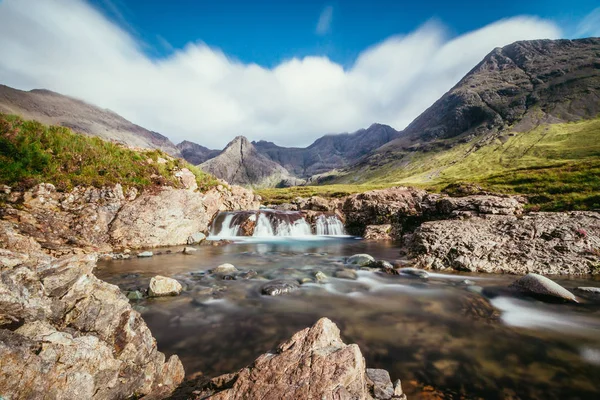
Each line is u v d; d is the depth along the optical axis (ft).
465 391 20.31
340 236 137.28
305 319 33.53
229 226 121.49
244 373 16.16
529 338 28.78
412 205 142.82
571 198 118.11
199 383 20.07
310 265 64.34
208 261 66.74
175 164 113.19
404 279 51.47
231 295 41.65
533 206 120.37
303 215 144.15
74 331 15.44
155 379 18.47
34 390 11.93
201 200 104.88
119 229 74.13
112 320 17.48
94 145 86.99
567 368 23.44
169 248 81.66
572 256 58.34
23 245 45.62
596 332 30.25
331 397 13.76
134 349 17.65
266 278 51.52
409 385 20.88
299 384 14.60
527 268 55.98
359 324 32.19
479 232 74.84
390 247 99.60
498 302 39.65
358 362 16.14
